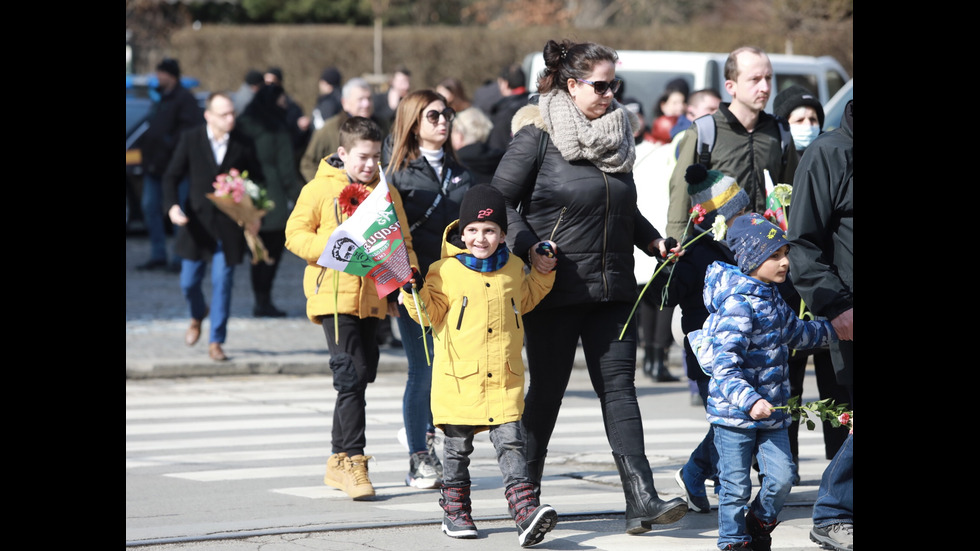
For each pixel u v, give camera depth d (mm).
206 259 29656
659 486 17969
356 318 16891
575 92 14445
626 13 93688
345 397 16922
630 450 14320
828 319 13516
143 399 26297
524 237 14336
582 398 27172
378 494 17312
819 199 13641
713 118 17156
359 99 31906
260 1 103375
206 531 14617
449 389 14086
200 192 29125
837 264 13766
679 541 14383
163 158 44750
